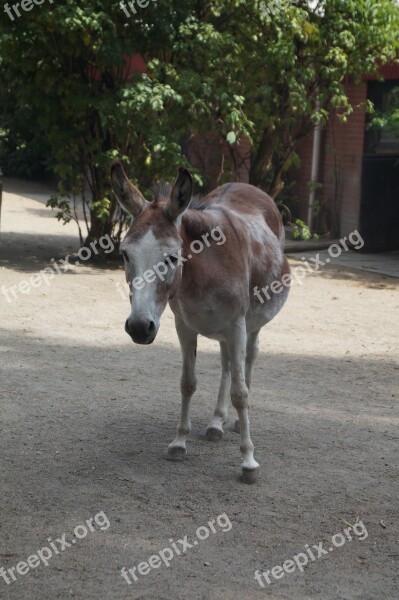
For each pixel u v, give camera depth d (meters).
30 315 9.68
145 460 5.64
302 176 17.53
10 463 5.51
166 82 12.30
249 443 5.36
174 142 12.23
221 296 5.07
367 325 9.88
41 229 16.84
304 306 10.81
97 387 7.15
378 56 13.39
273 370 7.88
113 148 12.89
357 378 7.73
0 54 12.31
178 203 4.56
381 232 15.77
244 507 4.98
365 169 15.45
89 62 12.59
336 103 13.29
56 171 13.03
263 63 13.00
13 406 6.59
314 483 5.35
